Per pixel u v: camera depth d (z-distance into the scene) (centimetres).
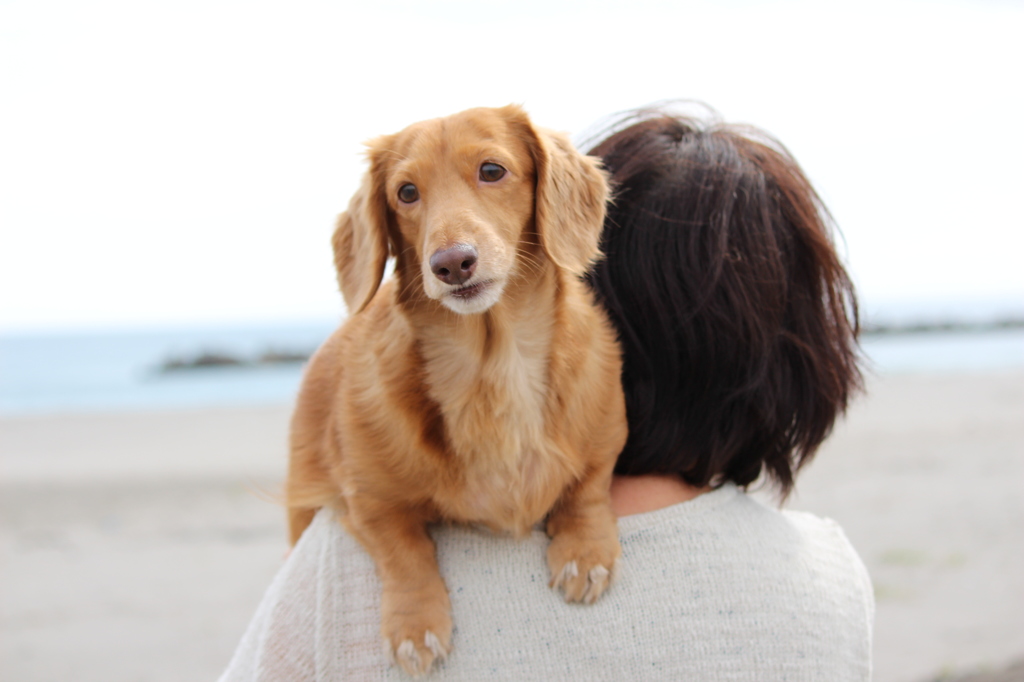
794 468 207
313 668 167
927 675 567
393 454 195
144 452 1727
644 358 189
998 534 884
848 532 912
